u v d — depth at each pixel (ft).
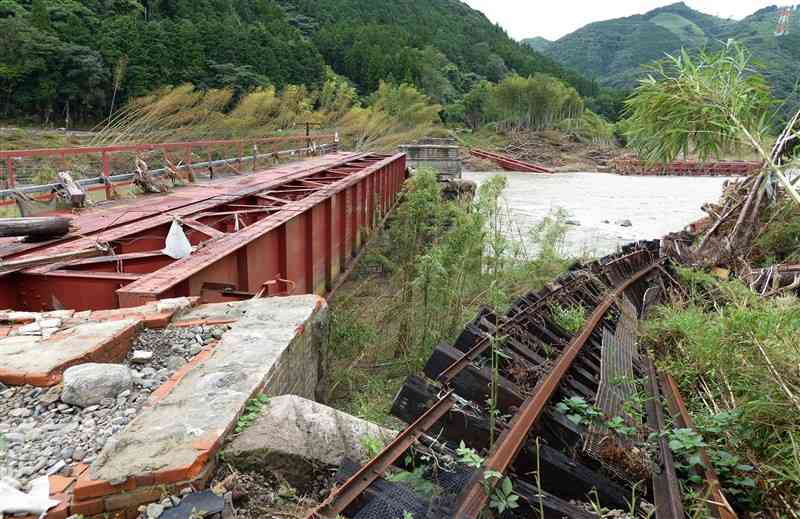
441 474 10.89
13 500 8.75
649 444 13.34
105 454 9.77
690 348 19.17
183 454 9.76
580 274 30.86
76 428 11.05
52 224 22.44
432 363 16.29
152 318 15.88
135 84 147.95
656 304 31.09
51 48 139.85
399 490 9.90
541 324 22.59
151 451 9.84
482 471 10.62
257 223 27.17
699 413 15.64
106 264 21.08
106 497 9.09
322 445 11.62
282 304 18.61
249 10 365.40
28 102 144.77
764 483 11.75
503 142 329.72
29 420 11.25
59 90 145.07
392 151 121.08
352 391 23.25
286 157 80.43
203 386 12.35
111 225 25.79
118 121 68.03
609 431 14.01
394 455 10.87
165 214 29.73
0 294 18.34
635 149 21.03
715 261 33.37
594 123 362.94
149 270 22.31
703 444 12.30
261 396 12.45
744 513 11.58
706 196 143.43
